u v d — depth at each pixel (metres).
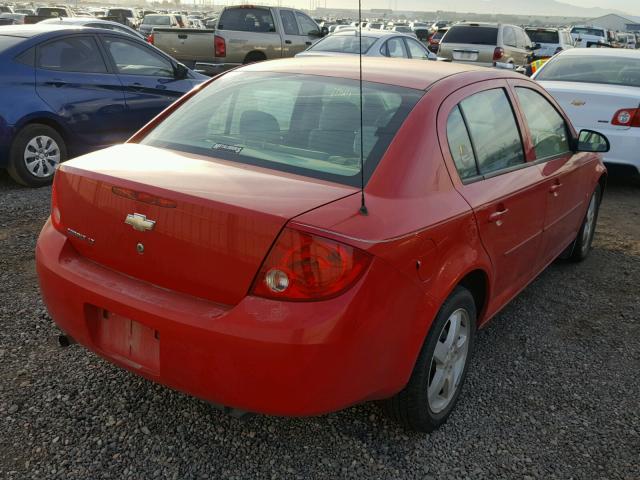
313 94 3.07
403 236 2.38
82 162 2.78
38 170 6.68
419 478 2.62
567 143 4.45
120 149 3.02
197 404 3.00
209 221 2.26
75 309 2.59
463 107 3.09
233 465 2.62
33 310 3.82
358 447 2.78
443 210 2.66
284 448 2.74
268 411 2.24
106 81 7.12
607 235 6.18
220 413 2.94
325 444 2.78
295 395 2.20
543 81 8.09
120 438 2.74
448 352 2.88
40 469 2.53
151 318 2.34
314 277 2.16
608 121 7.32
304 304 2.17
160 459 2.63
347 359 2.22
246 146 2.87
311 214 2.23
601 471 2.74
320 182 2.53
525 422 3.05
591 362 3.68
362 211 2.34
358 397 2.36
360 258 2.21
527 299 4.55
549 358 3.70
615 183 8.52
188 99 3.42
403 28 42.91
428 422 2.83
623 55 8.41
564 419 3.10
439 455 2.77
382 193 2.49
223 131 3.02
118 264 2.54
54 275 2.65
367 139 2.72
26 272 4.38
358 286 2.21
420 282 2.49
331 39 12.83
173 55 14.40
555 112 4.30
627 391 3.39
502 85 3.57
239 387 2.23
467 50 16.55
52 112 6.64
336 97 3.01
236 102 3.20
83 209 2.62
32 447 2.65
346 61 3.49
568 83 7.86
